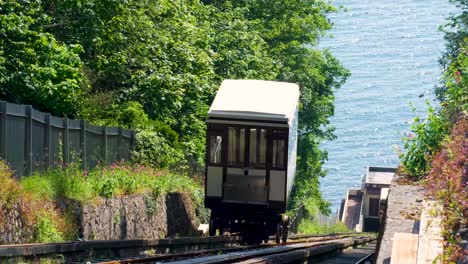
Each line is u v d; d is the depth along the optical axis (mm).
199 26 84438
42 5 56438
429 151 36844
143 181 51094
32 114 38906
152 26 66188
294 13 111938
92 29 57969
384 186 155125
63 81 47281
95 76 61438
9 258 28062
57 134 42625
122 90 62875
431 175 28266
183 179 60469
